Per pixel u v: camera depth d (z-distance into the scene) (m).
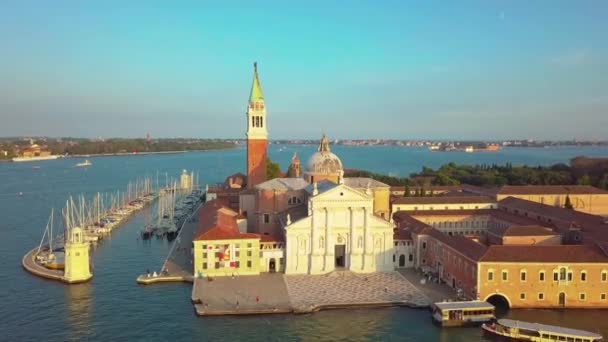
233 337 100.12
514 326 98.75
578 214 161.12
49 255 156.88
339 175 158.25
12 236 193.25
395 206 190.25
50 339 98.75
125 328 104.12
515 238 139.62
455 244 129.62
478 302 109.88
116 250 173.88
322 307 115.31
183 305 117.31
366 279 135.50
